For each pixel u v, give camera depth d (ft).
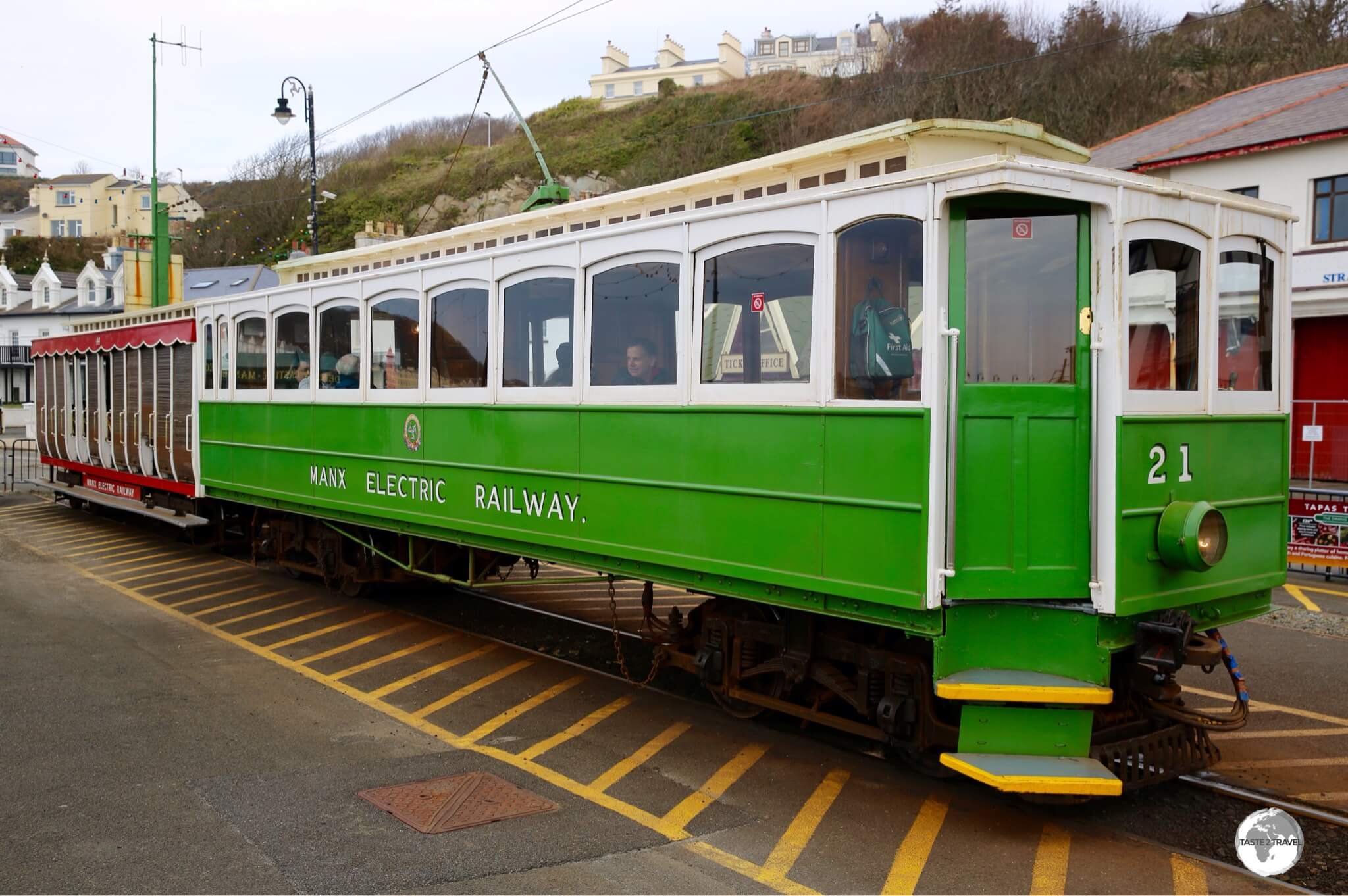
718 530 17.69
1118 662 16.65
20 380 160.66
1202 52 106.22
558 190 30.30
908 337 14.84
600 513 20.15
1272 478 18.03
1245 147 56.24
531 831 14.83
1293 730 19.72
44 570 38.09
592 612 30.94
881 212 15.15
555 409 21.13
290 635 27.78
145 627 28.60
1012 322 14.90
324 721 20.16
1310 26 100.53
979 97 109.09
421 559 27.99
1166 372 15.76
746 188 20.27
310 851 13.93
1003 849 14.43
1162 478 15.43
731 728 19.99
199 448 37.63
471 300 23.67
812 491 16.08
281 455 32.04
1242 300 17.30
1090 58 109.60
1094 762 14.35
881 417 15.06
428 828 14.82
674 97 158.71
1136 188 15.07
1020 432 14.88
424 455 25.34
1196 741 16.10
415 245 29.17
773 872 13.61
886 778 17.31
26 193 296.51
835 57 213.66
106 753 17.97
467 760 17.99
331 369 29.27
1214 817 15.76
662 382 18.85
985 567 14.85
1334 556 35.55
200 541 43.06
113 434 45.03
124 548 43.70
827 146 18.37
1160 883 13.39
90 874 13.12
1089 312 14.84
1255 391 17.65
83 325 49.60
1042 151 18.25
